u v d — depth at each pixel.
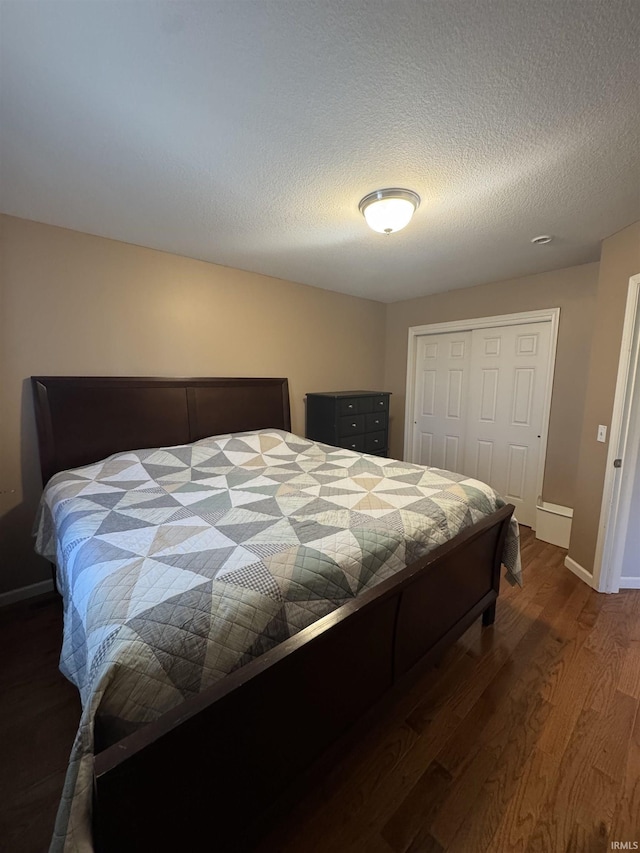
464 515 1.78
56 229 2.22
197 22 0.94
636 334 2.15
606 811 1.16
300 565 1.20
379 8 0.92
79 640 1.03
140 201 1.91
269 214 2.05
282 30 0.97
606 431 2.34
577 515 2.61
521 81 1.13
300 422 3.64
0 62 1.05
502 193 1.80
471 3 0.90
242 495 1.86
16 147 1.47
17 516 2.23
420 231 2.27
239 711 0.91
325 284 3.57
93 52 1.03
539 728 1.45
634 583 2.40
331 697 1.17
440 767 1.30
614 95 1.18
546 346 3.21
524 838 1.10
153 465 2.25
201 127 1.35
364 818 1.15
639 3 0.90
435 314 3.98
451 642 1.70
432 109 1.25
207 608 0.99
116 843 0.75
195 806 0.87
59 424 2.26
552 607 2.22
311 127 1.35
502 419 3.56
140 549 1.27
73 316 2.32
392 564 1.39
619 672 1.72
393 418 4.47
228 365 3.06
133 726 0.83
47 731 1.43
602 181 1.69
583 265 2.93
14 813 1.15
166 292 2.68
